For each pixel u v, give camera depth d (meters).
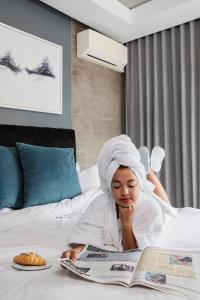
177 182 2.92
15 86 2.22
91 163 2.94
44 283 0.72
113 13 2.67
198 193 2.79
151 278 0.71
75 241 0.99
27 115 2.34
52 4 2.50
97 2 2.50
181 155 2.93
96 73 3.04
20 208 1.79
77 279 0.74
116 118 3.29
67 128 2.68
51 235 1.25
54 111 2.53
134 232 0.98
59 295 0.66
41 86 2.42
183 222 1.39
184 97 2.87
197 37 2.85
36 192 1.78
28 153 1.89
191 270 0.75
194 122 2.82
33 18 2.42
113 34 3.12
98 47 2.84
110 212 1.05
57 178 1.88
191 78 2.83
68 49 2.73
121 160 0.98
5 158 1.83
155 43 3.09
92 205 1.09
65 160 1.99
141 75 3.21
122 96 3.38
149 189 1.21
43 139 2.31
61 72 2.60
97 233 1.02
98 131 3.04
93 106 2.99
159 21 2.84
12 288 0.71
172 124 3.02
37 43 2.40
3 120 2.17
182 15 2.73
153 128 3.16
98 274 0.74
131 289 0.68
